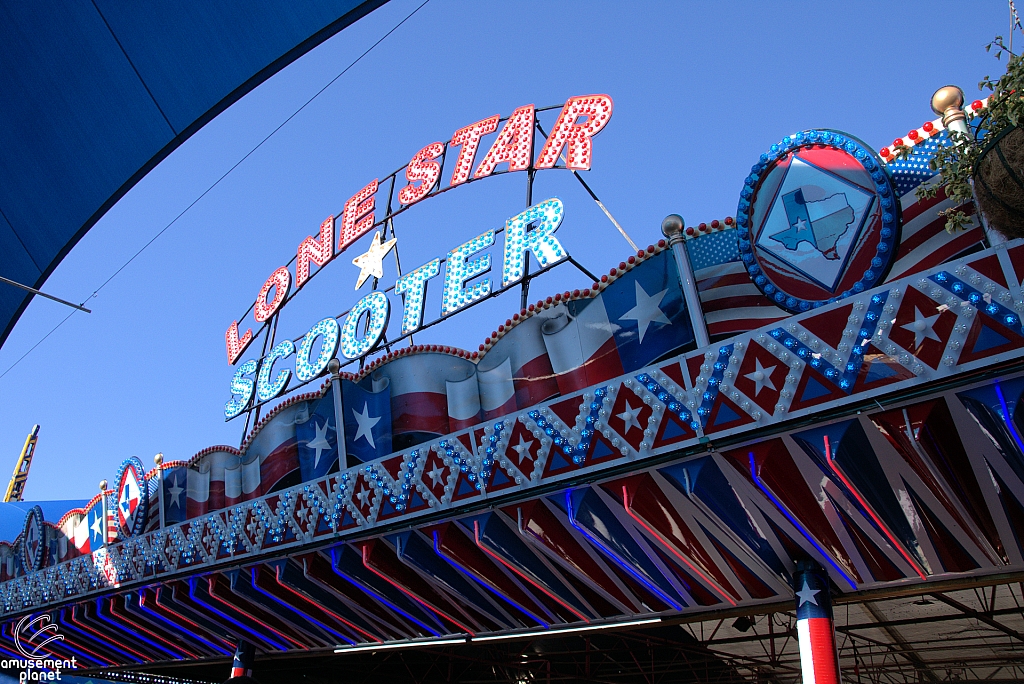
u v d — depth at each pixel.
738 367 12.41
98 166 21.36
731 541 13.73
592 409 13.95
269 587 21.03
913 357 10.84
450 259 22.08
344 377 18.83
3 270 24.36
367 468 17.53
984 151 9.45
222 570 21.50
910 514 12.10
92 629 28.39
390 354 18.20
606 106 21.58
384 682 31.58
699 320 13.16
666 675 30.73
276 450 20.14
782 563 13.65
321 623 21.91
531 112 23.50
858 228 11.87
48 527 28.59
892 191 11.58
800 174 12.53
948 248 11.13
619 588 15.83
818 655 12.77
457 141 26.09
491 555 15.80
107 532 25.12
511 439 15.06
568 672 30.11
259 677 30.02
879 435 11.43
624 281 14.53
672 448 13.01
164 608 24.31
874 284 11.53
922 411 10.93
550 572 16.34
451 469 16.00
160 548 22.84
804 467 12.34
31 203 22.67
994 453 10.91
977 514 11.65
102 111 20.31
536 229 20.05
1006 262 10.12
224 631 24.61
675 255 13.78
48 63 19.56
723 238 13.59
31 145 21.38
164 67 19.19
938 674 31.17
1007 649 27.64
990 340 10.23
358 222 28.08
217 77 19.20
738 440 12.48
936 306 10.70
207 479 21.97
